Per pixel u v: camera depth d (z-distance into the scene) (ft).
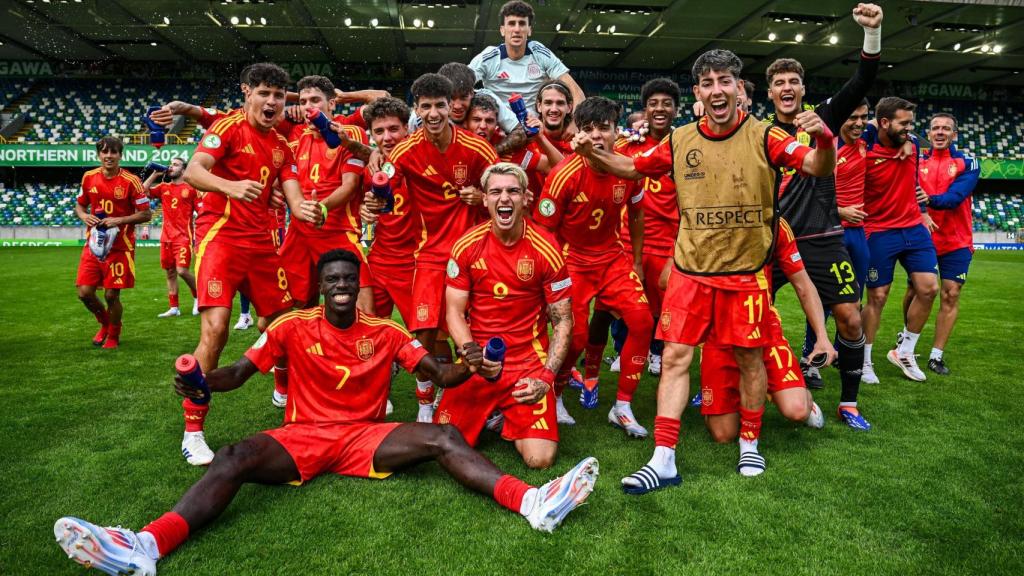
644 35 84.12
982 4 70.03
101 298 31.32
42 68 99.14
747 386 10.69
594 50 92.27
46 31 83.51
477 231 11.51
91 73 99.55
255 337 22.20
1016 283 38.01
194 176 11.46
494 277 11.32
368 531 8.46
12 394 14.82
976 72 99.30
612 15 78.18
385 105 14.47
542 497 8.55
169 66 100.17
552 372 10.62
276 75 12.32
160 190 25.62
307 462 9.70
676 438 10.23
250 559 7.81
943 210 16.99
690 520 8.89
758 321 10.36
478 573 7.55
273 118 12.51
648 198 15.66
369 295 14.28
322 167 14.42
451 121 13.96
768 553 8.05
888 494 9.72
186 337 21.83
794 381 11.87
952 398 14.84
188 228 26.04
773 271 13.71
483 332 11.60
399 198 13.87
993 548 8.18
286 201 13.58
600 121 12.11
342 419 10.23
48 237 79.97
